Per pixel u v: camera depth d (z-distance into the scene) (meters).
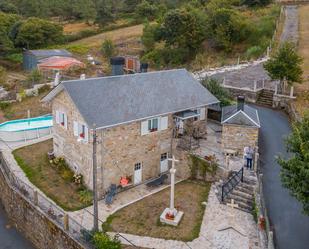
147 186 26.69
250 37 66.88
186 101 29.62
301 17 75.38
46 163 29.67
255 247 18.97
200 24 68.94
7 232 25.52
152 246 19.34
